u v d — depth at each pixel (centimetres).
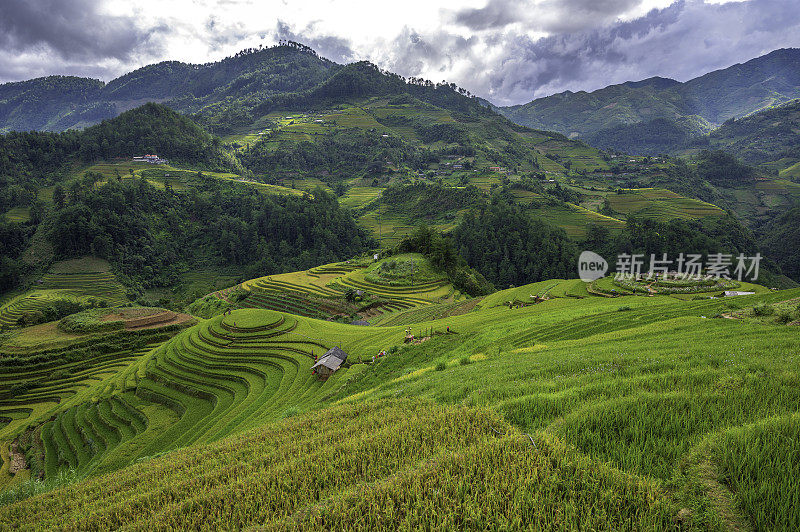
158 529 736
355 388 3331
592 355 1967
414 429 989
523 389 1223
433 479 670
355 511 631
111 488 1309
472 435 880
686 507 533
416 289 10544
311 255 18375
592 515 551
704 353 1581
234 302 11538
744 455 569
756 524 482
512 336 3847
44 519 1158
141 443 4216
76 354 6819
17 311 10756
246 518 718
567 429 784
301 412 2555
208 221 19662
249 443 1472
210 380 5478
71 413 5262
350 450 920
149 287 15588
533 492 609
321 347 5812
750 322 2669
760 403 781
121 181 19825
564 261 14475
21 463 4525
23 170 19962
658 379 1066
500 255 15562
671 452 651
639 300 5675
